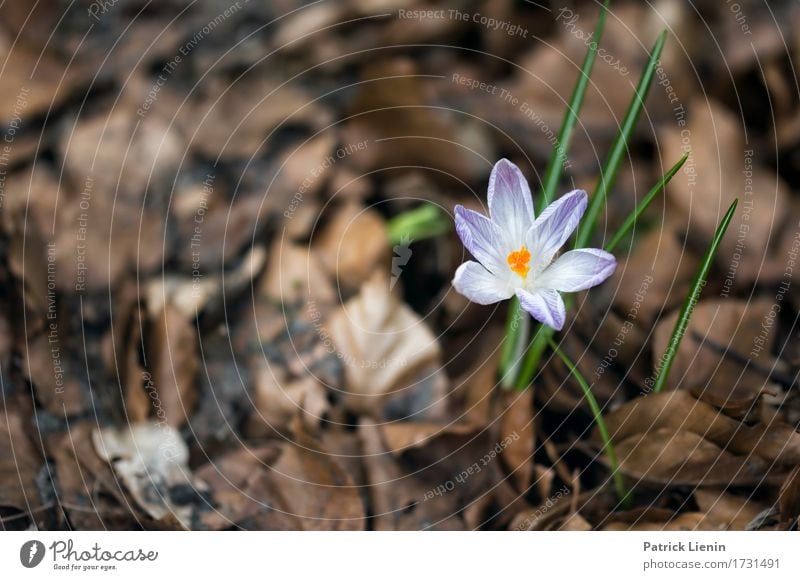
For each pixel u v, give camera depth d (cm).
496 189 75
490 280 74
